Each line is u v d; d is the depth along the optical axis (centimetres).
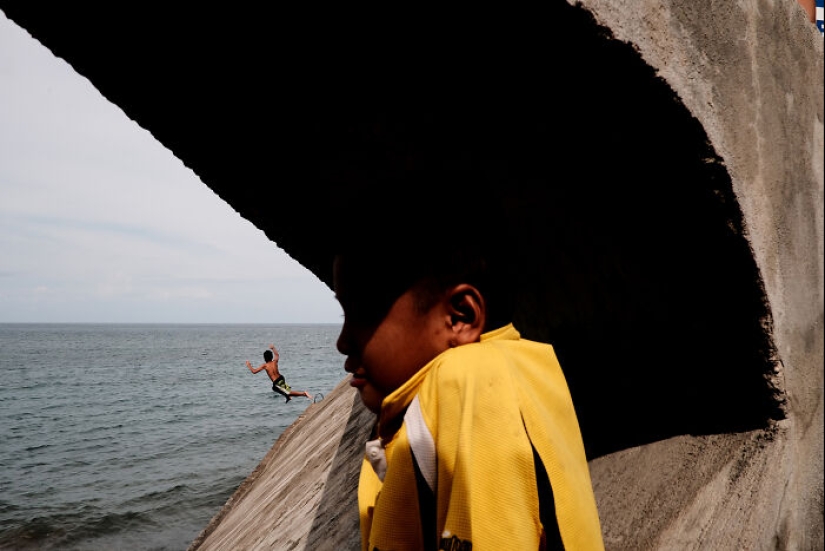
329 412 692
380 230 69
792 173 165
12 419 3183
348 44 130
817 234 179
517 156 151
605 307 184
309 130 167
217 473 1973
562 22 101
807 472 151
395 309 68
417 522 59
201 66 144
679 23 121
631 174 137
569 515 58
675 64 118
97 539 1407
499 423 56
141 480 1903
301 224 227
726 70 137
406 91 143
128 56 142
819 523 148
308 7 120
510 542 52
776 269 151
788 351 156
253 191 203
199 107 160
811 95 181
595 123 128
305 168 187
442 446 56
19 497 1720
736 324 152
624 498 158
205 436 2633
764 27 158
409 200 69
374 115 157
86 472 2028
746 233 137
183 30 132
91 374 5934
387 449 68
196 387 4803
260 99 154
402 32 121
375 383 70
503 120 140
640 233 151
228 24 129
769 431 151
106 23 132
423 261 67
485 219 71
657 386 181
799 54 175
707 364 164
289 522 386
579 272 182
